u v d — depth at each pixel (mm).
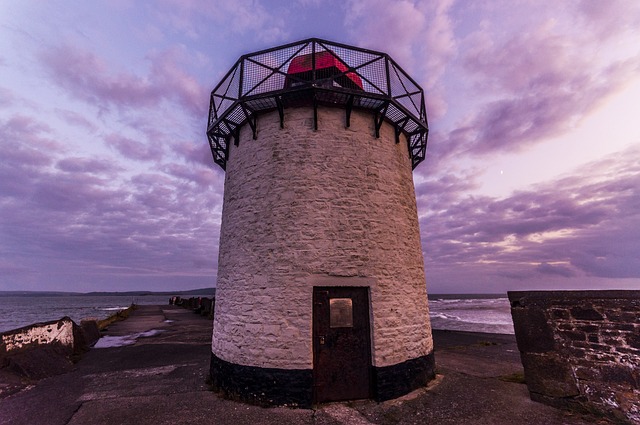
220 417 4566
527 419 4523
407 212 6617
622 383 4438
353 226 5711
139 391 5766
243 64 6316
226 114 6312
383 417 4582
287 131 6074
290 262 5391
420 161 8391
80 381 6547
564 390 4887
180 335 13688
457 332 16453
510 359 8531
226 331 5824
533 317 5375
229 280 6062
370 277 5578
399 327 5680
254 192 6043
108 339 12648
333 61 6652
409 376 5629
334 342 5266
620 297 4621
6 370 6789
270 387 5023
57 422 4465
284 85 6602
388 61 6477
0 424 4469
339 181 5855
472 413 4707
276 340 5141
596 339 4750
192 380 6426
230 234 6324
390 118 6672
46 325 8344
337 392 5129
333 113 6207
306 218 5578
